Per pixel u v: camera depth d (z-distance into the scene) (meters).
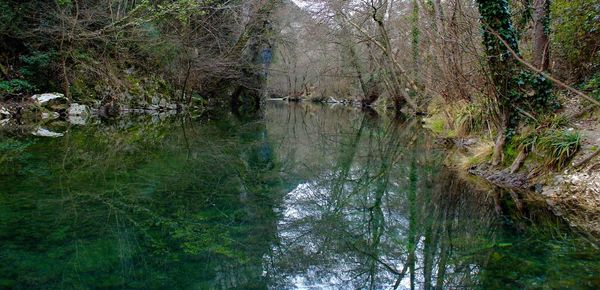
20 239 3.00
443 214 4.25
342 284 2.70
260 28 18.00
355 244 3.48
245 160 7.10
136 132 9.80
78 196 4.17
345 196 5.14
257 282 2.62
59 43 12.73
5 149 6.69
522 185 5.02
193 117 14.88
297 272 2.85
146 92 15.60
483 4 5.04
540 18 5.78
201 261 2.81
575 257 2.95
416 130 12.72
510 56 5.12
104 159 6.27
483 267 2.81
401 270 2.96
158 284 2.42
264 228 3.67
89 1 13.16
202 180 5.23
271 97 45.25
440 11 9.11
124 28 14.02
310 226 3.91
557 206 4.27
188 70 16.36
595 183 4.23
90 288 2.32
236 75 18.14
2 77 11.48
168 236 3.24
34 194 4.17
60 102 12.15
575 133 4.88
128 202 4.06
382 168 6.98
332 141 10.50
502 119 5.64
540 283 2.53
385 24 17.61
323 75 28.59
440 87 10.61
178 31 15.49
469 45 6.14
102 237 3.12
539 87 5.42
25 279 2.38
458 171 6.39
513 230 3.60
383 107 25.36
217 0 15.72
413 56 14.71
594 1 6.43
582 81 6.80
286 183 5.60
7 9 11.07
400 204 4.71
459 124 9.09
